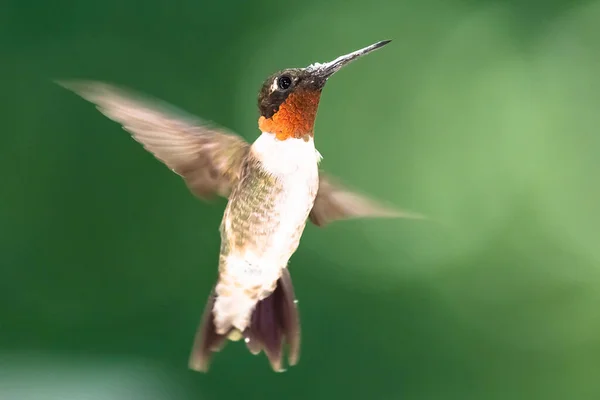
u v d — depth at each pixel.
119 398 1.60
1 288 1.65
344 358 1.71
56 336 1.65
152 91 1.70
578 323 1.70
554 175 1.73
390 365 1.68
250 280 1.42
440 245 1.73
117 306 1.66
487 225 1.73
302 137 1.42
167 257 1.68
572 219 1.72
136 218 1.68
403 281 1.72
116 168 1.69
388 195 1.73
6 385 1.60
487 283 1.72
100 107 1.41
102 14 1.70
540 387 1.70
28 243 1.67
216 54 1.72
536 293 1.72
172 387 1.61
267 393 1.62
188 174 1.42
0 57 1.67
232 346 1.61
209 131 1.42
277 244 1.42
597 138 1.72
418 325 1.71
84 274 1.67
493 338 1.71
